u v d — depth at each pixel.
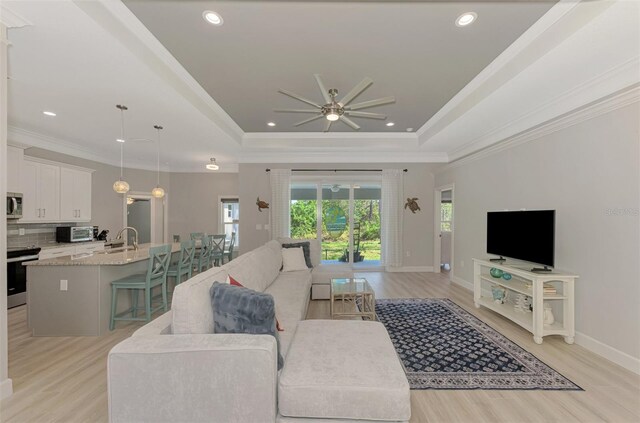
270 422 1.52
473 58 2.96
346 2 2.18
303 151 6.30
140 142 5.42
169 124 4.32
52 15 1.94
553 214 3.15
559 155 3.28
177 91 3.21
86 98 3.35
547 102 3.25
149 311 3.42
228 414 1.53
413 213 6.80
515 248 3.69
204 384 1.53
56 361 2.63
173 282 4.82
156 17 2.34
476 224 5.02
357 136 5.98
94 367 2.53
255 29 2.50
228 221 8.27
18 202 4.44
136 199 7.55
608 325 2.69
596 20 1.95
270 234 6.56
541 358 2.70
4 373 2.08
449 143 5.37
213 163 7.21
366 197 7.09
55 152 5.40
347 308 4.15
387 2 2.18
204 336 1.64
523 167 3.88
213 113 4.27
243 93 3.87
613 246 2.66
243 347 1.53
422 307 4.21
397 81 3.48
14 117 4.04
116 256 3.59
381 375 1.59
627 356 2.52
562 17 2.21
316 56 2.94
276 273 4.04
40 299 3.19
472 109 3.56
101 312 3.23
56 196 5.23
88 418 1.90
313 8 2.24
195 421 1.54
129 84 2.98
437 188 6.62
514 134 3.92
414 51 2.84
